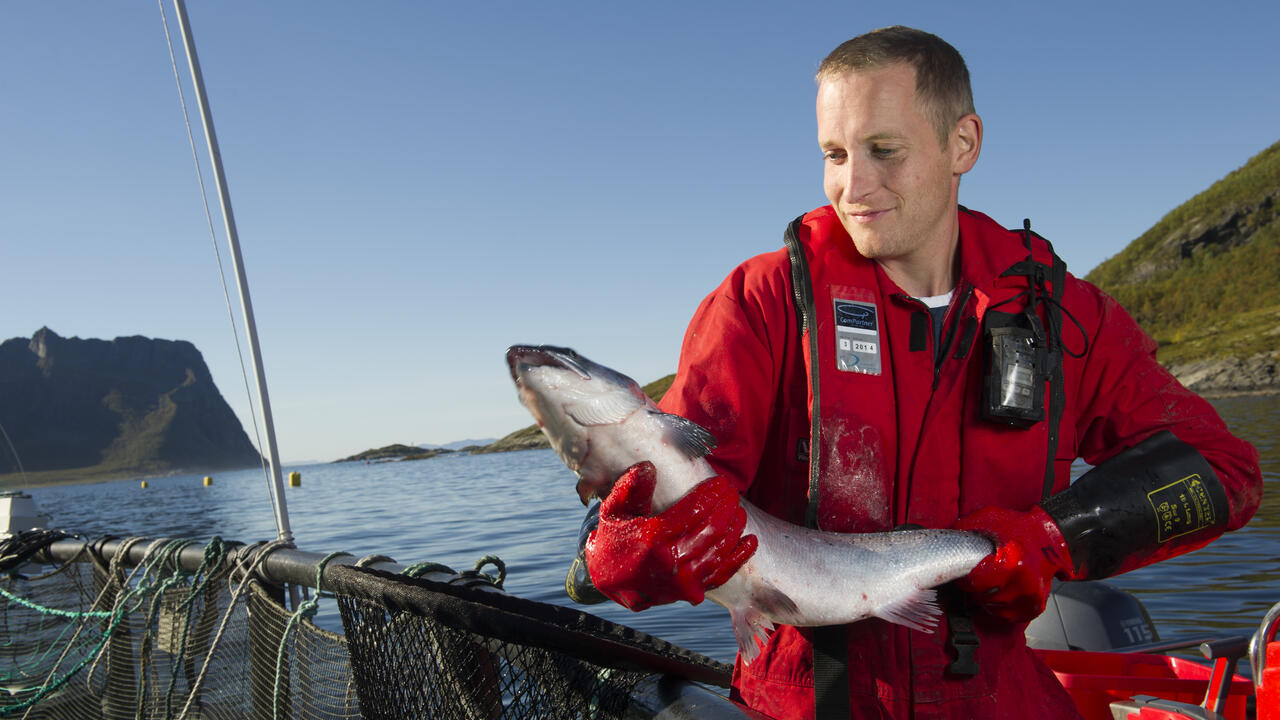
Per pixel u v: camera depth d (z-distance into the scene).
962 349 1.52
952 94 1.47
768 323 1.51
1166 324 131.38
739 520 1.24
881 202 1.46
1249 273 127.50
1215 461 1.57
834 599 1.43
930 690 1.45
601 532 1.23
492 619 1.16
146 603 3.01
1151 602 7.20
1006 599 1.44
